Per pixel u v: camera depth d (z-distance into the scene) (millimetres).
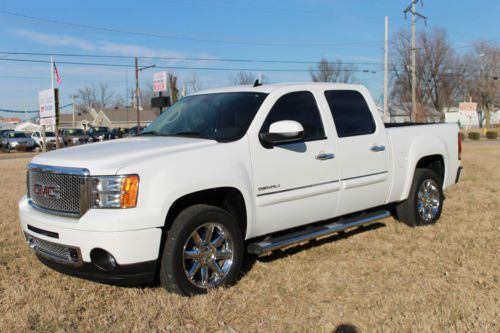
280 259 5230
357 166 5520
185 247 4113
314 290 4391
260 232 4750
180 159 4129
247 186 4500
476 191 9359
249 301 4129
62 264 4098
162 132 5184
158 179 3955
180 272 4074
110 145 4648
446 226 6512
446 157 6848
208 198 4566
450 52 70375
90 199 3906
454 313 3783
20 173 15156
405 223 6531
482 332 3510
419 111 57969
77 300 4199
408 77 69062
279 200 4773
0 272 4941
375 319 3758
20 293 4297
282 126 4508
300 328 3668
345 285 4492
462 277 4629
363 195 5641
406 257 5250
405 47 68938
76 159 4125
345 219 5707
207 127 4887
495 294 4184
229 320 3807
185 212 4160
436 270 4836
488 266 4906
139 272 3932
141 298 4184
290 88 5160
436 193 6711
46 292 4391
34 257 5422
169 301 4004
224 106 5070
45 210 4238
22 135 42938
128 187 3855
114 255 3807
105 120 80875
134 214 3836
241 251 4508
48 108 29547
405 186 6242
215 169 4273
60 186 4098
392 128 6203
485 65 70125
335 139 5309
